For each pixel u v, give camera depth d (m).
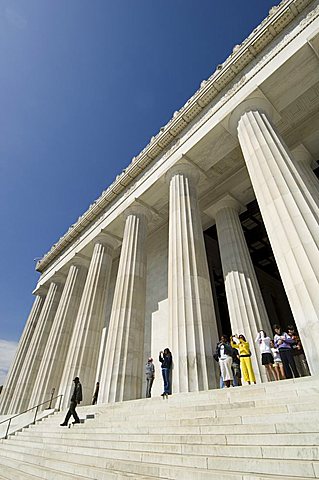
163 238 27.17
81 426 10.48
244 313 15.59
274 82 14.80
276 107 15.92
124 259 20.09
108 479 5.38
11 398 27.73
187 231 15.90
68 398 17.70
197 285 13.82
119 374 14.95
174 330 12.91
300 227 10.09
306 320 8.71
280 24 15.12
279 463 4.12
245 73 16.56
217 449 5.14
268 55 15.37
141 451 6.36
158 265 25.80
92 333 20.72
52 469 7.48
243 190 21.55
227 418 6.21
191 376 11.22
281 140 13.66
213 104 18.28
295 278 9.49
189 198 17.58
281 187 11.46
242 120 15.25
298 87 14.94
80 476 6.13
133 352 16.03
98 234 25.77
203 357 11.62
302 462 3.98
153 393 18.89
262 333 11.32
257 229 26.58
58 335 24.48
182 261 14.78
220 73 17.66
